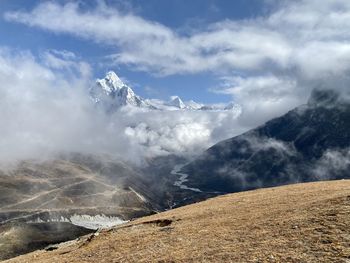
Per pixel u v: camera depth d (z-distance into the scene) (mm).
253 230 37594
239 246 32938
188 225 47344
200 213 54750
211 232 40688
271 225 37812
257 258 28922
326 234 31422
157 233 45906
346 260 25891
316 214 37500
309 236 31719
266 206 49562
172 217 56312
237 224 42156
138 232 49750
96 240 52344
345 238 29828
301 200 48656
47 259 47656
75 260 41531
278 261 27719
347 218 34125
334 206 38875
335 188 54812
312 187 62500
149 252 37250
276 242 31938
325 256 27188
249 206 52219
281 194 58656
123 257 37500
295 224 35906
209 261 30297
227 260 29734
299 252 28719
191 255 32938
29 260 53156
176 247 37094
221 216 49406
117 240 46438
